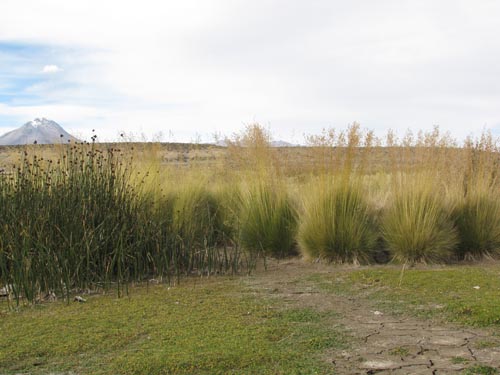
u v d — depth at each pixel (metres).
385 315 4.82
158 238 6.92
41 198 6.48
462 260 7.62
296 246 8.04
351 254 7.36
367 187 8.22
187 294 5.70
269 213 8.22
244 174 8.66
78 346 3.99
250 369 3.49
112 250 6.57
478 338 4.11
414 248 7.28
